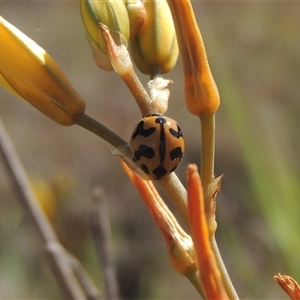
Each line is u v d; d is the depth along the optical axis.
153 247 0.24
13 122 0.33
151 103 0.06
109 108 0.34
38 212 0.12
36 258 0.21
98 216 0.11
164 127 0.06
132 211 0.26
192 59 0.06
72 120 0.06
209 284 0.05
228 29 0.29
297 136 0.19
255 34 0.30
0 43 0.06
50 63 0.06
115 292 0.11
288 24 0.30
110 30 0.06
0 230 0.22
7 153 0.12
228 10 0.30
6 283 0.21
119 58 0.06
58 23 0.38
